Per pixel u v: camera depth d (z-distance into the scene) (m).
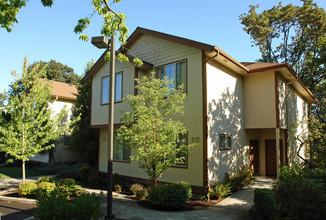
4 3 6.85
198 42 10.35
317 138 12.31
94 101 15.10
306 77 25.31
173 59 11.66
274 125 12.41
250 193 10.55
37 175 15.99
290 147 15.00
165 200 8.19
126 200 9.41
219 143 11.04
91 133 16.97
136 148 9.34
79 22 8.09
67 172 15.09
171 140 9.13
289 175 6.91
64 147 18.98
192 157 10.38
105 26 8.41
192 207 8.55
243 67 12.14
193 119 10.57
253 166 14.55
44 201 5.26
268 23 26.17
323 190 5.40
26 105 10.98
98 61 14.65
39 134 11.11
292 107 15.81
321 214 5.52
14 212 8.02
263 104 12.88
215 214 7.67
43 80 11.75
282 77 13.71
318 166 10.80
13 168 19.47
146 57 12.97
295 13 24.14
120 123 13.26
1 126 10.73
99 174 13.77
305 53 25.55
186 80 11.00
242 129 13.29
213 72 10.96
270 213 6.40
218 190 9.70
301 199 5.25
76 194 9.83
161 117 9.62
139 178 12.41
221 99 11.43
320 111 25.30
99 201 5.40
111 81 6.53
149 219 7.09
